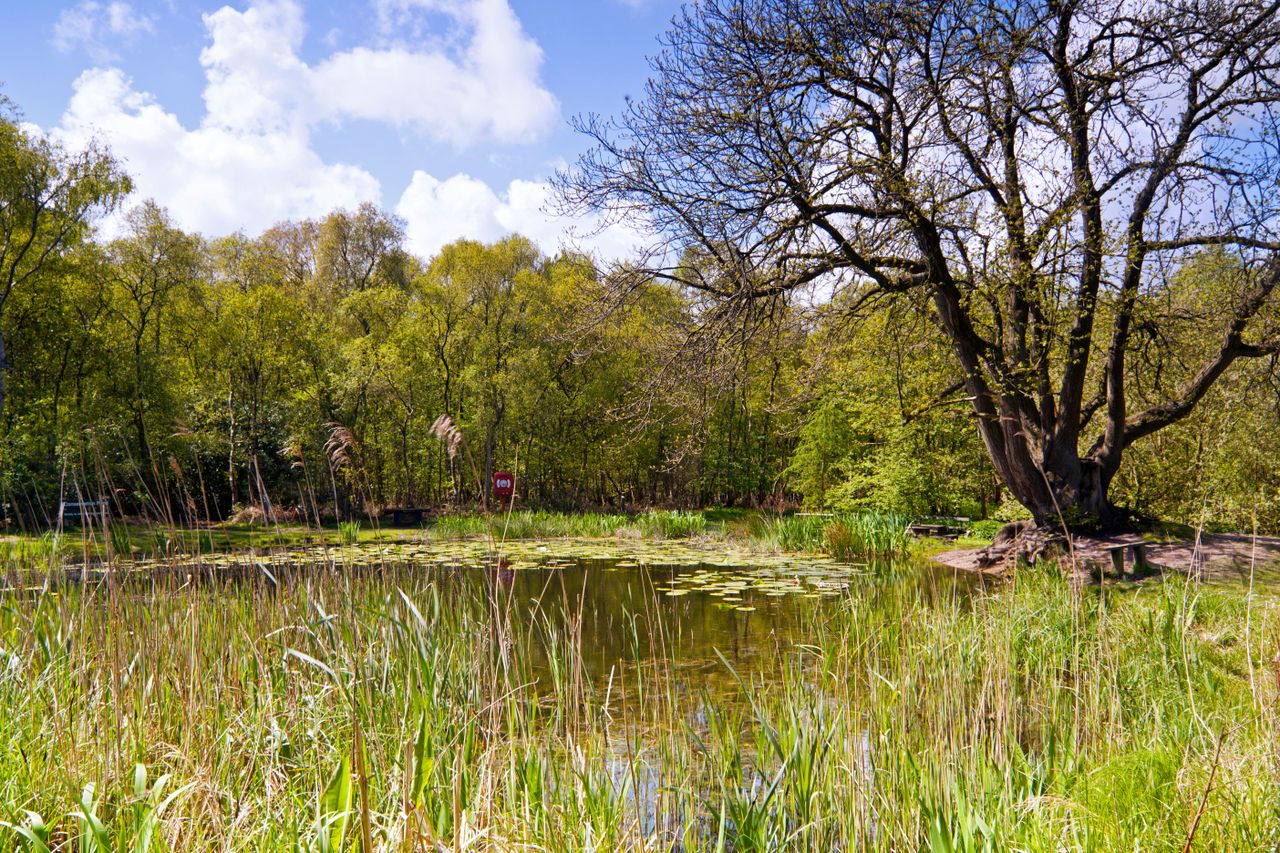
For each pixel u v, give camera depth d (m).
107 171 21.98
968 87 12.05
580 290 13.32
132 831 2.83
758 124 10.90
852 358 15.44
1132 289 12.59
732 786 4.18
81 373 24.17
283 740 3.69
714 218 11.24
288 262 37.47
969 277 12.66
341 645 4.01
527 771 3.56
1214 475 16.08
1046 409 13.80
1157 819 3.14
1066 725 4.74
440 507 27.78
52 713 3.69
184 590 4.83
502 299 31.30
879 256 12.62
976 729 3.93
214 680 4.17
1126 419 14.28
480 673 4.79
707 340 12.20
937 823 3.05
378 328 31.83
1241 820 2.88
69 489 9.49
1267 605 6.46
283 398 28.80
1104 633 5.35
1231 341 13.22
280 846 2.81
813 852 3.44
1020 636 6.45
